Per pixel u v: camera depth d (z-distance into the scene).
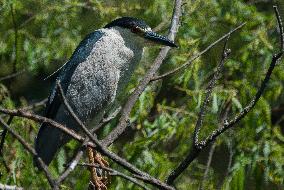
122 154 11.05
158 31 12.16
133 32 8.66
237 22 12.07
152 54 11.71
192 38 11.88
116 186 10.16
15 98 12.98
